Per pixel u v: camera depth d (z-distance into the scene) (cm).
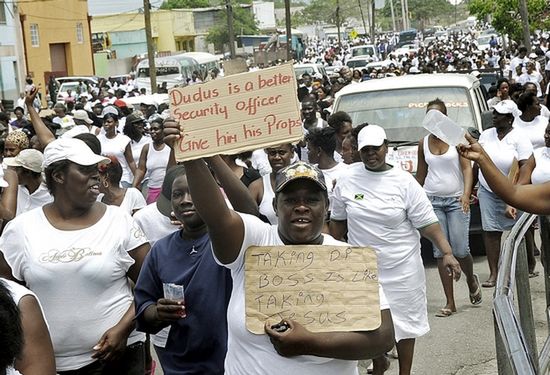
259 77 376
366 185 702
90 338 514
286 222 383
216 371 480
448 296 896
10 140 905
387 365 695
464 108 1182
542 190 421
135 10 8175
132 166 1239
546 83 2681
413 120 1184
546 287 661
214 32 8056
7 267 521
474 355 777
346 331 372
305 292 376
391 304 691
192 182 379
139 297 495
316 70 3684
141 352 549
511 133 963
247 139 377
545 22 3978
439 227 699
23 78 5028
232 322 383
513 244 540
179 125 379
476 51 5781
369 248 379
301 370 371
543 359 602
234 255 387
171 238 495
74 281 509
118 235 520
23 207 748
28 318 389
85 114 1625
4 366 316
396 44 8900
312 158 810
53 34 5625
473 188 1002
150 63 3853
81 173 511
